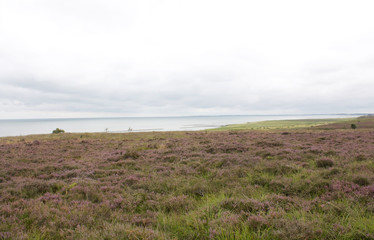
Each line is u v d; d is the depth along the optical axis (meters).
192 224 4.32
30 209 5.37
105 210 5.48
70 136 34.81
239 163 10.77
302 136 25.53
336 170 8.02
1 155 15.58
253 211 4.77
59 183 8.05
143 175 9.41
